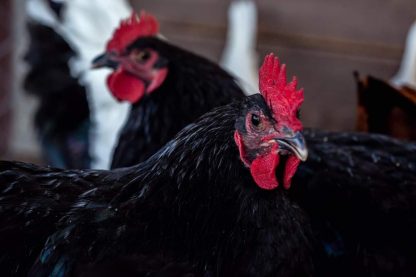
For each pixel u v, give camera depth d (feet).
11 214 2.90
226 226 2.87
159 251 2.84
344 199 3.30
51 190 2.95
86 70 5.29
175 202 2.86
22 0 6.07
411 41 5.57
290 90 2.81
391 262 3.26
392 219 3.29
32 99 5.92
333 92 6.45
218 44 6.43
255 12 6.16
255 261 2.87
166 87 3.64
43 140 5.52
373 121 3.82
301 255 2.91
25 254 2.87
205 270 2.86
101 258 2.81
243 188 2.87
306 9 6.36
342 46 6.40
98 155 5.32
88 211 2.88
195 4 6.40
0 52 6.19
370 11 6.31
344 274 3.24
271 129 2.80
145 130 3.67
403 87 3.95
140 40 3.68
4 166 3.01
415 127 3.78
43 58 5.46
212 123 2.87
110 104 5.24
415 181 3.37
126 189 2.92
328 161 3.38
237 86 3.70
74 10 5.40
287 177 2.88
